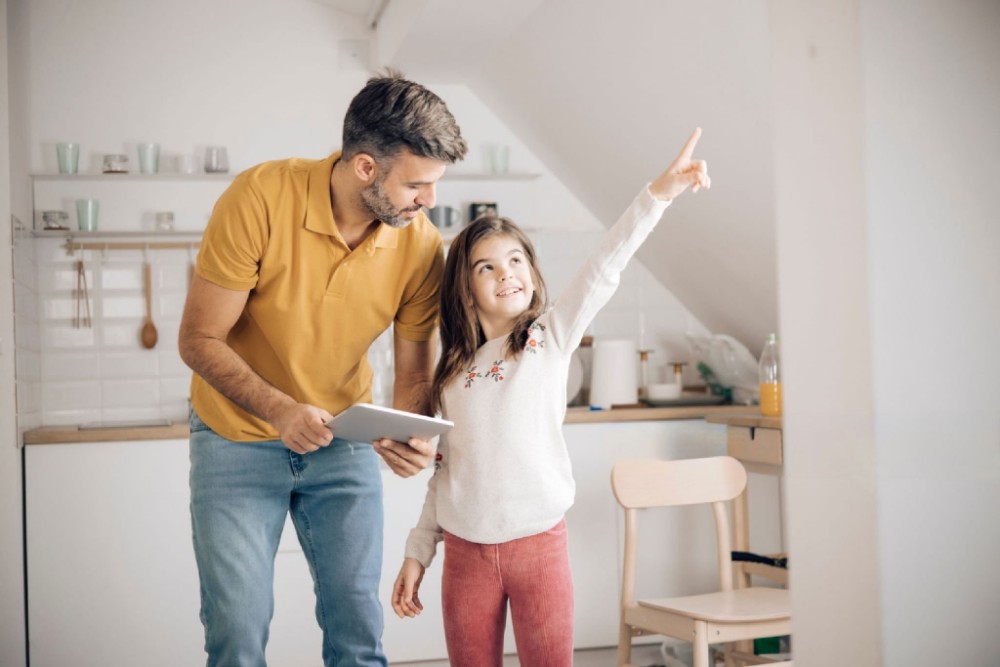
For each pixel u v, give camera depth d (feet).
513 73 12.45
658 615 9.30
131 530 11.37
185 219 13.41
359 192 6.24
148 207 13.33
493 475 6.43
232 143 13.57
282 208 6.34
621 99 10.91
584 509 11.97
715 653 11.76
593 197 13.73
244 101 13.61
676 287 13.94
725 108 9.62
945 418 3.94
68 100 13.20
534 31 11.19
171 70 13.46
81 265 13.16
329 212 6.34
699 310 14.07
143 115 13.37
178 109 13.46
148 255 13.34
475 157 14.07
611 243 6.38
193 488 6.73
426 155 6.01
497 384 6.57
